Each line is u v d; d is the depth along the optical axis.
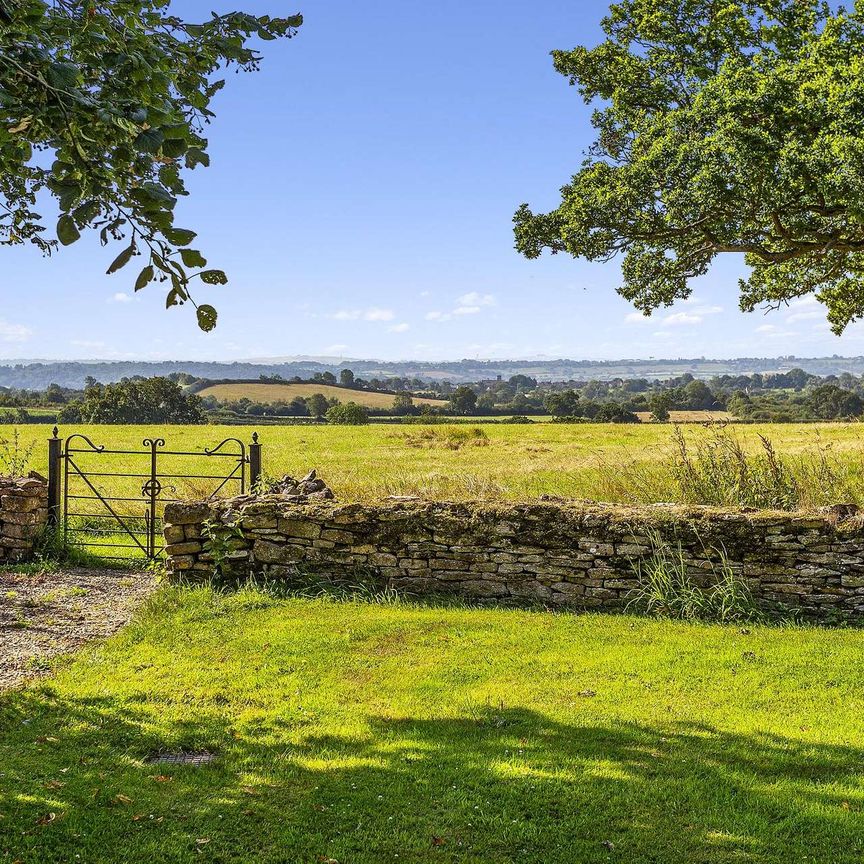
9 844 3.83
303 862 3.79
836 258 18.61
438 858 3.84
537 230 17.50
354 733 5.29
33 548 10.41
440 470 22.81
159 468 24.59
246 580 8.92
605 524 8.44
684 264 18.69
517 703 5.82
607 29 19.23
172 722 5.45
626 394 154.00
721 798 4.41
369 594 8.59
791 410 79.44
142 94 2.83
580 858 3.85
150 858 3.78
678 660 6.73
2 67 2.58
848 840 3.98
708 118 15.44
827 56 15.44
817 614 8.05
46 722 5.39
